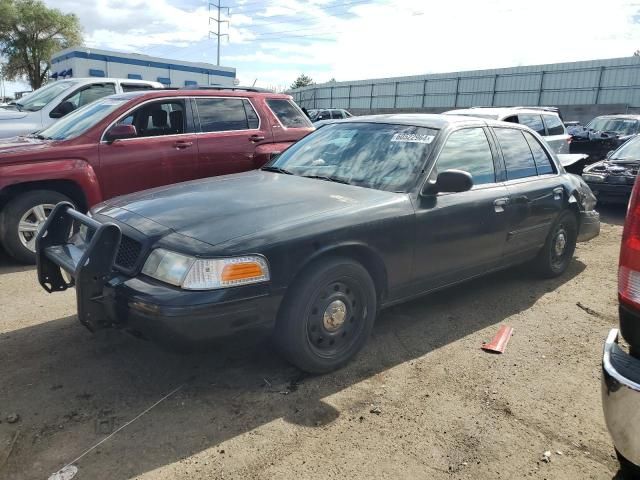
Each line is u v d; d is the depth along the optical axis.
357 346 3.49
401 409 3.04
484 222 4.18
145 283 2.87
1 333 3.87
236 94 6.97
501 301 4.76
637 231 2.07
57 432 2.75
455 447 2.72
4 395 3.06
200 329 2.76
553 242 5.21
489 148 4.50
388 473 2.52
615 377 2.02
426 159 3.91
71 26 42.84
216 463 2.55
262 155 6.90
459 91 41.19
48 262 3.47
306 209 3.32
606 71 33.09
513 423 2.94
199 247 2.84
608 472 2.57
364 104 48.53
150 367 3.41
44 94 9.35
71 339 3.77
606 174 9.09
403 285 3.73
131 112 6.08
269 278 2.94
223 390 3.17
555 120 10.99
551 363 3.63
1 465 2.50
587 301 4.82
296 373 3.38
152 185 6.18
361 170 4.05
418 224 3.67
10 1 40.28
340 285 3.30
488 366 3.56
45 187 5.61
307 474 2.50
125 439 2.71
